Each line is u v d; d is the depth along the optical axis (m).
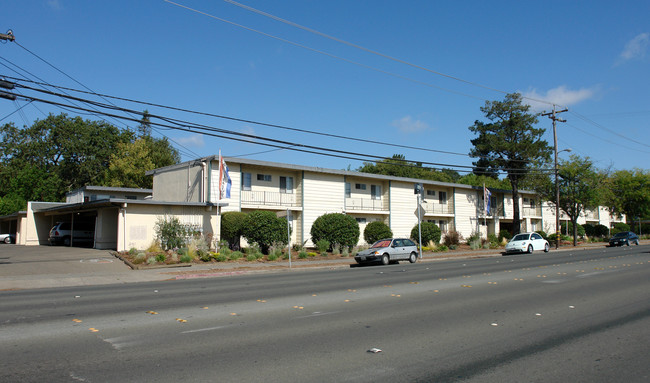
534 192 49.47
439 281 15.23
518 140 43.50
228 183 28.03
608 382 5.16
